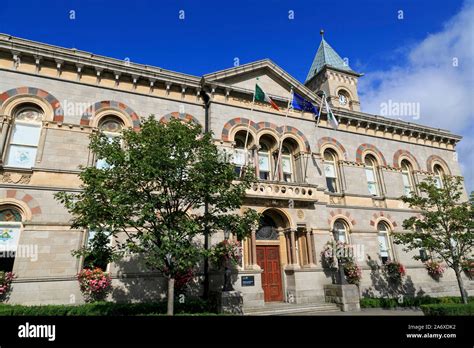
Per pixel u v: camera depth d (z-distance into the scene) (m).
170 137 10.09
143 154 9.62
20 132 13.54
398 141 23.19
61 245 12.34
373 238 19.19
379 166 21.56
